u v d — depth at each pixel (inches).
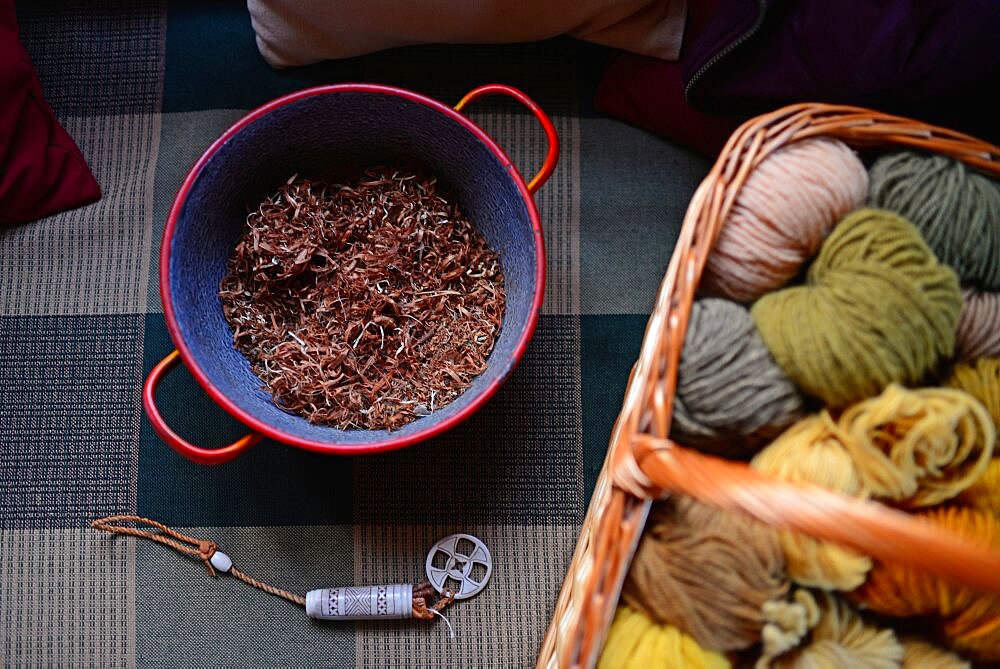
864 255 27.4
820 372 27.1
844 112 29.8
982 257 28.4
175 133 39.9
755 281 28.9
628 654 28.4
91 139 39.9
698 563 27.1
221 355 33.0
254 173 33.8
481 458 38.2
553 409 38.5
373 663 37.3
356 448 29.9
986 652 27.5
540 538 37.9
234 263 34.6
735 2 31.1
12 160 36.8
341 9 35.4
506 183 32.2
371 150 35.3
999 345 28.7
